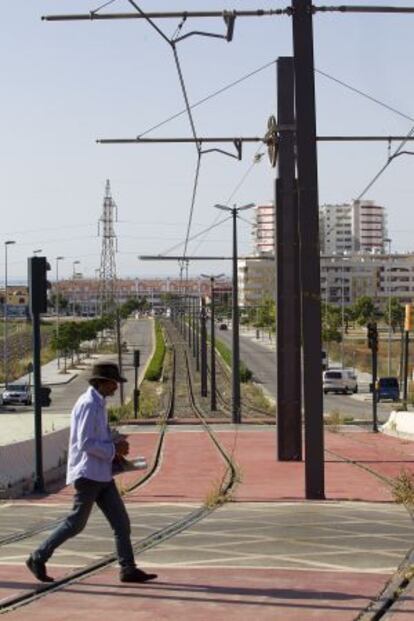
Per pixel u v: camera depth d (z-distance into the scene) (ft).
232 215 166.61
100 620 27.17
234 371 160.76
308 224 61.26
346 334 506.07
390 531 45.44
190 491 68.44
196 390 271.90
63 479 80.38
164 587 31.45
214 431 139.03
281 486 71.10
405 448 107.45
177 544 40.65
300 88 60.70
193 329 420.77
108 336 547.90
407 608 29.01
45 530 46.26
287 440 94.07
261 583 32.19
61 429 93.30
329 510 54.60
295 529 45.80
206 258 176.76
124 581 32.04
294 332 94.84
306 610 28.43
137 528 46.32
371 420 163.43
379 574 34.09
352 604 29.22
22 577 33.12
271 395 266.98
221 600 29.66
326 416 167.02
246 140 84.33
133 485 72.28
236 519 50.01
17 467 73.05
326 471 81.92
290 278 95.20
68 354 402.72
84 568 34.68
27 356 400.47
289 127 89.76
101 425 31.27
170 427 148.87
